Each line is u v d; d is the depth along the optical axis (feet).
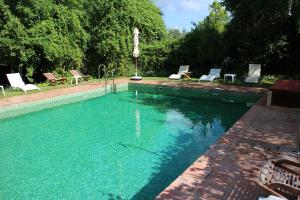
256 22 49.93
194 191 13.62
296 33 47.44
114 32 57.26
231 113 33.78
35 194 16.39
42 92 41.75
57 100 39.04
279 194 10.39
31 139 25.58
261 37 50.06
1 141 25.11
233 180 14.65
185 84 47.32
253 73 45.96
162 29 65.57
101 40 57.77
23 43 45.01
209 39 55.01
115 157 21.50
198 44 56.59
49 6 49.52
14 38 44.42
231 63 55.62
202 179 14.76
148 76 61.21
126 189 16.81
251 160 17.06
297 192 10.25
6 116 33.04
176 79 53.98
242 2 48.52
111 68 60.18
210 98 42.47
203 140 24.95
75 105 38.86
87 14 58.23
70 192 16.55
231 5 51.31
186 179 14.78
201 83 48.16
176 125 29.43
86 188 16.98
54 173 18.94
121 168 19.62
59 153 22.34
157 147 23.47
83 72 60.59
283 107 30.19
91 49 60.18
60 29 51.06
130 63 62.23
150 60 62.49
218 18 58.90
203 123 30.04
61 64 52.31
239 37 52.65
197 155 21.71
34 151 22.77
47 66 52.26
